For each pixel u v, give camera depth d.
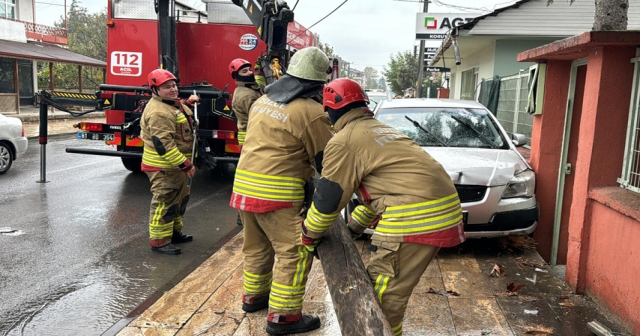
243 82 5.98
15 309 4.32
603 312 4.07
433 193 2.76
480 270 4.99
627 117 4.16
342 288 2.67
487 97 12.01
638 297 3.62
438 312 4.05
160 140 5.25
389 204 2.80
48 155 13.41
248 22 9.52
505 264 5.16
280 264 3.58
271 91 3.55
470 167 5.40
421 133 6.40
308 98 3.48
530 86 6.06
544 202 5.92
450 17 18.36
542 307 4.16
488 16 12.94
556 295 4.41
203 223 7.12
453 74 25.19
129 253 5.77
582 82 5.65
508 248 5.59
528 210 5.39
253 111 3.59
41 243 6.06
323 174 2.88
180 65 9.59
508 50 13.90
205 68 9.62
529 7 12.80
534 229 5.57
